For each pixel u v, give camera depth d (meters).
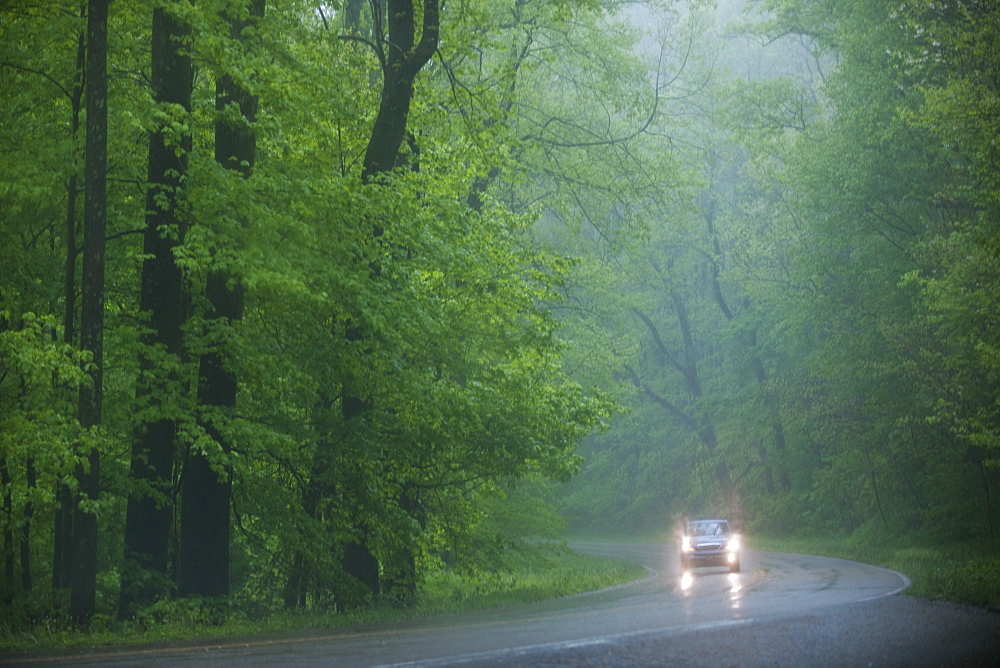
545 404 26.30
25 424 15.78
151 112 17.69
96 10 16.34
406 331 21.14
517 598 24.03
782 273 58.19
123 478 18.61
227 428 18.27
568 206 38.62
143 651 12.77
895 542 46.69
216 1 18.44
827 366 47.97
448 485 26.95
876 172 43.25
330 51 23.31
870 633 11.50
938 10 40.00
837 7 47.97
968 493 43.69
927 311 41.22
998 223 33.97
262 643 13.32
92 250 16.30
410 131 26.17
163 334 19.19
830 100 49.56
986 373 35.72
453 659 10.07
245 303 21.31
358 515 23.00
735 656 9.79
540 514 35.03
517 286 25.30
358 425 22.22
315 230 19.17
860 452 49.00
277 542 24.12
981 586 17.11
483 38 26.52
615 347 45.75
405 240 21.64
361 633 14.69
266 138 20.73
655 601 20.00
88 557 16.59
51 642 14.59
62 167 18.09
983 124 31.48
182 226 19.45
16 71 19.19
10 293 19.23
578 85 36.94
